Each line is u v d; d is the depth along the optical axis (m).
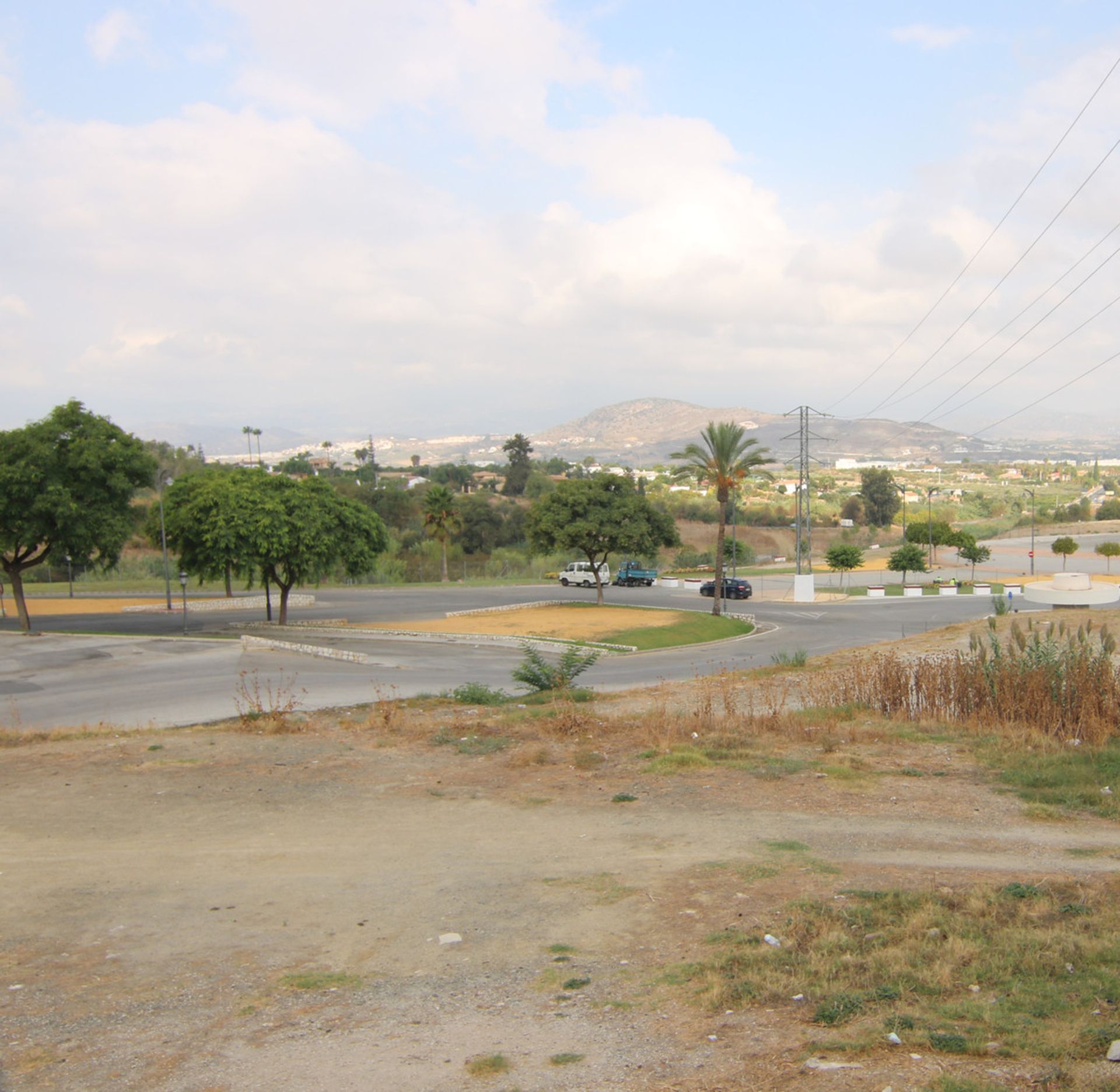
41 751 15.96
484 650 36.97
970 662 17.34
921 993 6.08
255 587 74.62
